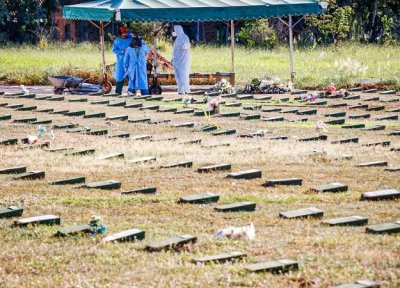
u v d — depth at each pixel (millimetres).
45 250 16672
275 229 17797
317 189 21625
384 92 45469
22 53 70000
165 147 28594
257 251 16141
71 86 47656
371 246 16297
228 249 16344
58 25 87812
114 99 43094
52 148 28641
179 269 15164
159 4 46875
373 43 82312
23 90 45719
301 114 37281
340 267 15047
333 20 83125
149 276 14859
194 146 28797
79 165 25656
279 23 87438
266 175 23859
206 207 20031
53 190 22281
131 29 78125
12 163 26078
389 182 22625
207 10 46938
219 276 14664
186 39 47562
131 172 24578
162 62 53500
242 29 82750
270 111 38219
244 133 31672
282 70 57219
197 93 46406
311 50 73875
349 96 43500
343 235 17156
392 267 15008
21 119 35094
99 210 19938
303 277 14523
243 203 19891
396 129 32625
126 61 47406
